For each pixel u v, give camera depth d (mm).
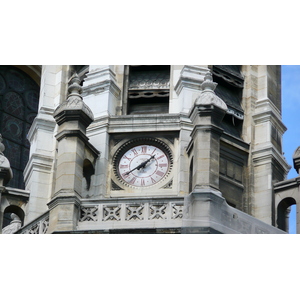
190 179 48125
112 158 49031
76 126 47344
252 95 51938
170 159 48844
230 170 49906
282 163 51312
